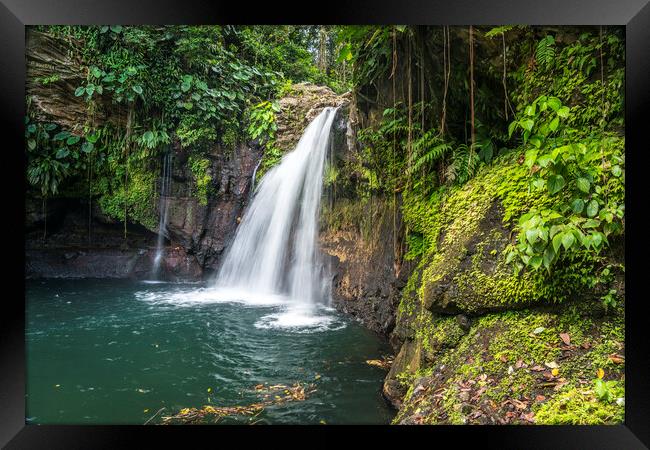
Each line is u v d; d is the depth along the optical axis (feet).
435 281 10.63
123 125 28.76
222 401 11.67
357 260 20.75
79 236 30.27
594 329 8.37
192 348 16.12
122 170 29.01
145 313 21.30
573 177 8.71
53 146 26.89
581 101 9.95
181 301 24.06
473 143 12.00
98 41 27.22
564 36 10.39
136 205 29.53
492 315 9.71
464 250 10.45
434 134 13.87
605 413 6.86
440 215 12.55
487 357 8.91
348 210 22.13
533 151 8.87
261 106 32.12
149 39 28.30
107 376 13.51
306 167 26.17
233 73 32.37
